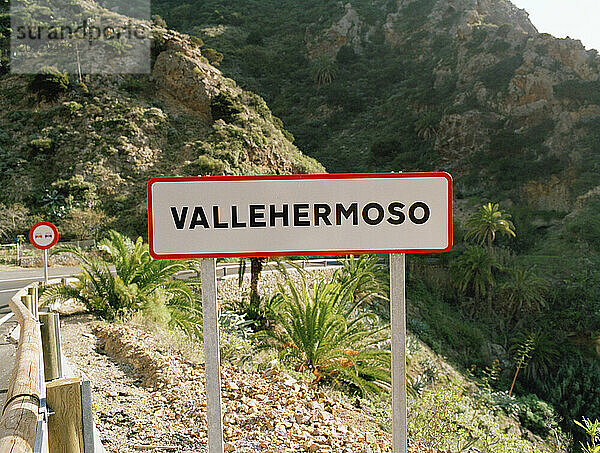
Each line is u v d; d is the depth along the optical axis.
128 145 46.81
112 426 4.82
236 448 4.43
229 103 53.66
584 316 42.91
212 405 2.45
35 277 22.42
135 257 12.18
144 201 41.53
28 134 47.28
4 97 50.88
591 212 63.16
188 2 123.50
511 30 90.94
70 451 2.44
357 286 19.53
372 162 84.12
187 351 7.91
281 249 2.46
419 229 2.48
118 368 6.85
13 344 8.28
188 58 55.84
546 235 60.84
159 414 5.14
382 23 114.00
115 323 9.95
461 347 36.69
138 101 52.19
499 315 43.22
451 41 102.56
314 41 112.06
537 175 72.38
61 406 2.44
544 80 80.88
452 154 79.81
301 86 103.69
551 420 22.53
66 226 37.97
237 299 22.61
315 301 10.93
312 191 2.46
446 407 6.90
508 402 23.16
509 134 78.19
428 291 43.03
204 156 46.47
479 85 84.44
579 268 50.09
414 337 30.17
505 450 6.98
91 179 43.41
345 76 104.19
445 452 6.02
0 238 36.34
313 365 10.44
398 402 2.53
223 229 2.44
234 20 118.12
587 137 75.00
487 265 42.97
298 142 91.50
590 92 78.88
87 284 11.65
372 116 94.94
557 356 38.53
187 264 12.70
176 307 12.59
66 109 49.06
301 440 4.69
